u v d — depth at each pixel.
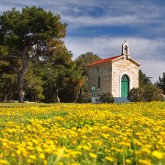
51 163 5.30
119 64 52.19
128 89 52.66
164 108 19.53
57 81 56.62
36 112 19.17
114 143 7.30
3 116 16.84
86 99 52.16
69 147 7.20
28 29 43.56
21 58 46.31
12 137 8.78
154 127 9.20
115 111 17.45
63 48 46.97
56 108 23.20
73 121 12.50
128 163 5.91
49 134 8.37
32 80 55.69
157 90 37.25
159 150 6.29
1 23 44.59
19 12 45.72
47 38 43.75
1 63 45.28
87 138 7.73
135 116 12.38
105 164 6.11
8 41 43.34
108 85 52.12
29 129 9.30
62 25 45.28
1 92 57.25
